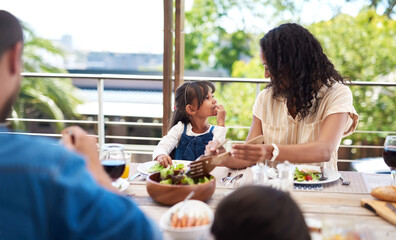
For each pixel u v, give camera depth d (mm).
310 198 1243
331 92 1707
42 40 7992
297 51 1652
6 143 548
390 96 6512
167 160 1608
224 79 3098
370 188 1373
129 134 8445
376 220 1075
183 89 2168
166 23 2477
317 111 1743
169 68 2533
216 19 9766
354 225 779
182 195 1123
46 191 509
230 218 618
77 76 3137
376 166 4559
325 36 7938
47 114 6902
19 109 6750
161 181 1185
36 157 527
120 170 1252
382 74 7762
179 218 916
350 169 6309
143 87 11344
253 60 9422
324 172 1527
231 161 1567
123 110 9172
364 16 7898
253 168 1184
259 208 608
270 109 1850
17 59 590
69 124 7250
